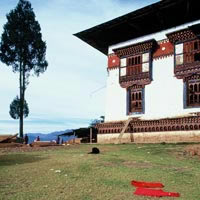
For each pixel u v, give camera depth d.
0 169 11.25
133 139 25.62
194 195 7.81
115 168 11.43
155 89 25.55
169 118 23.48
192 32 23.28
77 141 39.03
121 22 27.92
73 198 7.21
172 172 10.92
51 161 13.25
